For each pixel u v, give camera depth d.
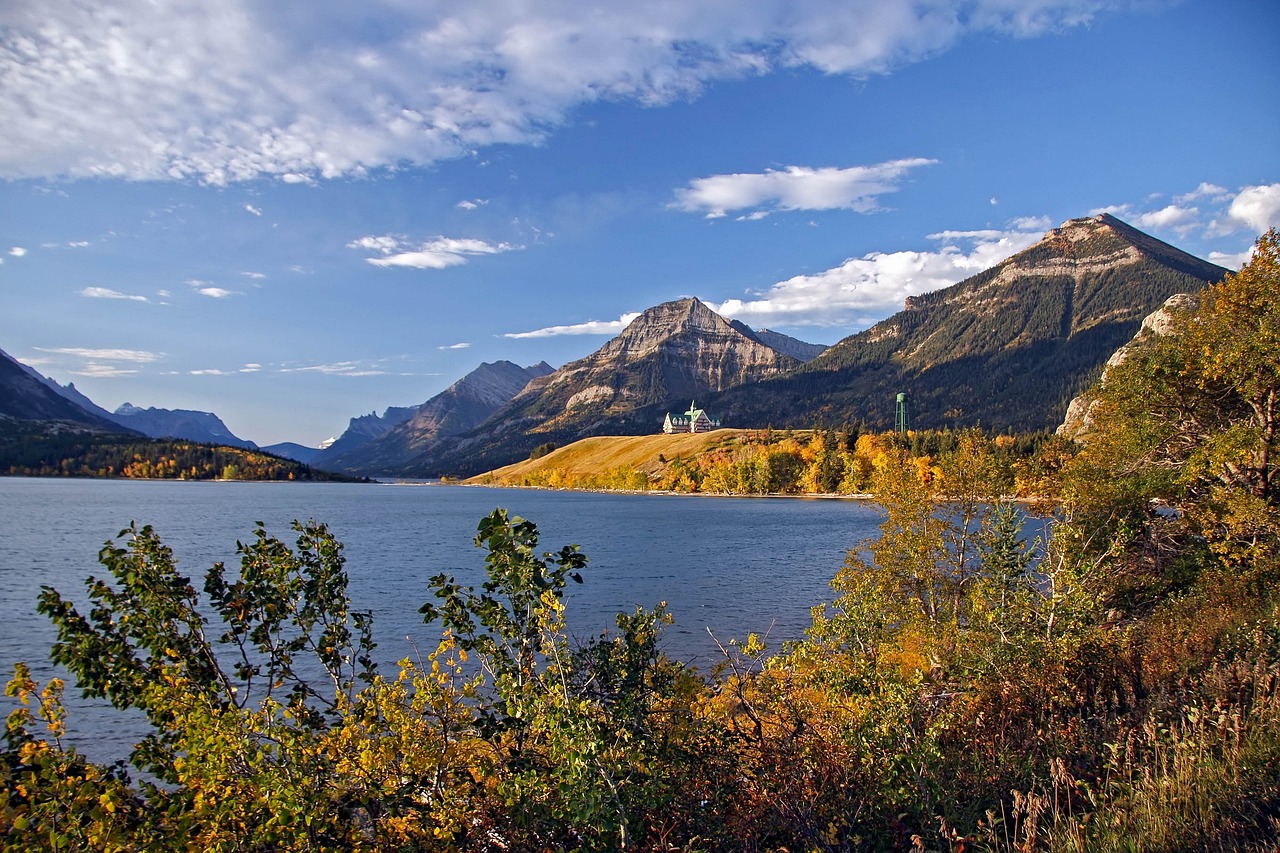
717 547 82.00
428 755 6.47
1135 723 8.97
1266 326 22.62
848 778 7.25
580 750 6.00
